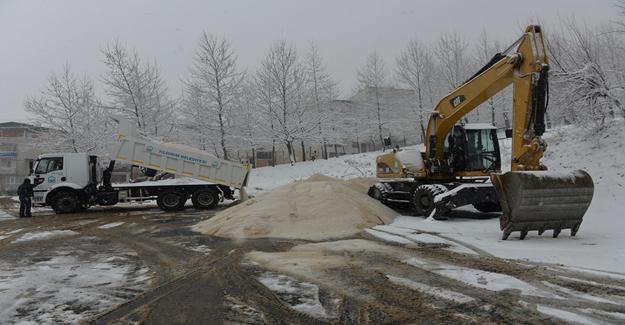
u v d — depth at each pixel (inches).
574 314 172.7
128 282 240.7
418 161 526.9
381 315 177.5
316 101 1406.3
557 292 200.8
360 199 485.7
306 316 178.5
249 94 1364.4
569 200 324.5
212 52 1273.4
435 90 1349.7
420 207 488.7
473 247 309.3
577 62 635.5
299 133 1317.7
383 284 220.8
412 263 264.4
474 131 500.7
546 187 318.0
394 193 559.8
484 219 466.6
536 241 322.0
